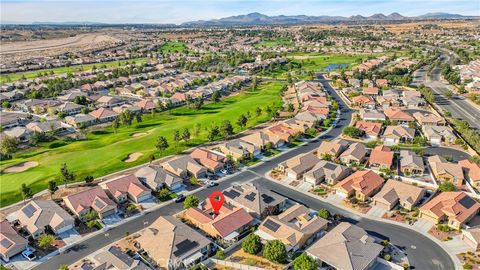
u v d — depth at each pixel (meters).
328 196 100.44
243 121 155.38
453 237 81.19
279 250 72.38
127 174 115.88
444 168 108.69
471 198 91.88
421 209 88.75
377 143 136.25
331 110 182.88
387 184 100.25
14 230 83.56
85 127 166.50
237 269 72.88
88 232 85.88
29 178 112.94
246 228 86.69
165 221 84.19
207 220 85.75
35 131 157.50
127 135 156.38
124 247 79.88
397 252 76.44
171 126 164.88
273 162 123.06
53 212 89.31
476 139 129.12
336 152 123.31
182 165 115.56
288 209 90.06
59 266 74.38
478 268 70.88
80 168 120.00
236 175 114.19
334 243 74.62
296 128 150.88
